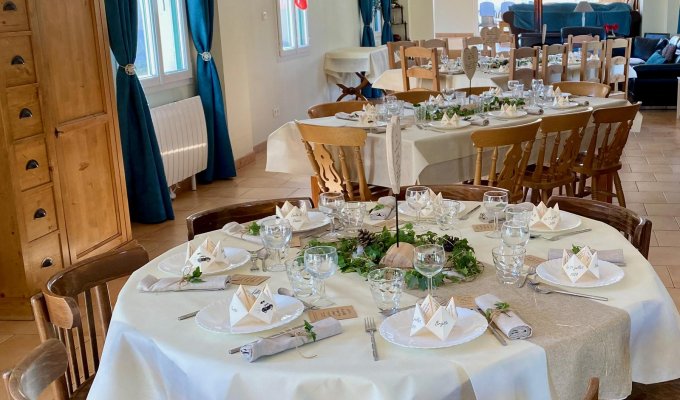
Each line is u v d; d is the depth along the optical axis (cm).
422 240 222
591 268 196
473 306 185
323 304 192
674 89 991
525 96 514
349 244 224
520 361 161
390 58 788
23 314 373
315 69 966
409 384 155
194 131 615
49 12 378
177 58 632
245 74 714
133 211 539
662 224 493
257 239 245
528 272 205
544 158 441
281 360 164
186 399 171
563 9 1357
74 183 404
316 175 422
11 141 354
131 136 525
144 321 187
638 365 187
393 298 184
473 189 297
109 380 182
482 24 1573
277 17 828
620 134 462
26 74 362
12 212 361
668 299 194
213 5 636
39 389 161
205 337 177
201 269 216
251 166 718
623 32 1336
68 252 399
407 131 423
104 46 427
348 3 1070
